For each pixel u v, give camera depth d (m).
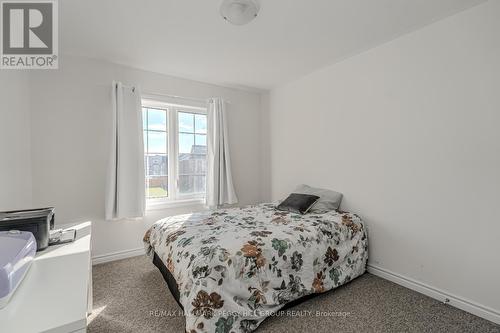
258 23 1.95
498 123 1.64
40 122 2.33
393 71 2.21
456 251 1.84
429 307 1.82
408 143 2.11
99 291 2.04
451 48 1.85
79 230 1.60
